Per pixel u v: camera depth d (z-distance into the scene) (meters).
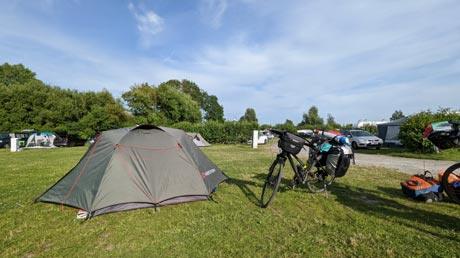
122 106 29.59
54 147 18.48
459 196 3.75
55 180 5.95
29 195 4.55
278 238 2.78
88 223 3.24
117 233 2.96
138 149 3.96
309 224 3.17
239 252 2.48
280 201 4.11
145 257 2.42
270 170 4.11
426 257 2.35
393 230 2.94
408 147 11.43
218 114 59.81
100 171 3.70
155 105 35.94
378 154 11.85
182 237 2.83
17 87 25.27
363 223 3.16
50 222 3.29
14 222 3.28
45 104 25.48
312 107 51.84
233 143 22.80
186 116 37.56
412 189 4.13
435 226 3.03
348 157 4.02
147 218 3.41
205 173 4.58
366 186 5.07
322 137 4.27
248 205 3.95
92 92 28.70
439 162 8.78
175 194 3.91
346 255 2.42
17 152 13.91
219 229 3.04
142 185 3.78
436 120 10.56
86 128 23.09
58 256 2.45
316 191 4.45
